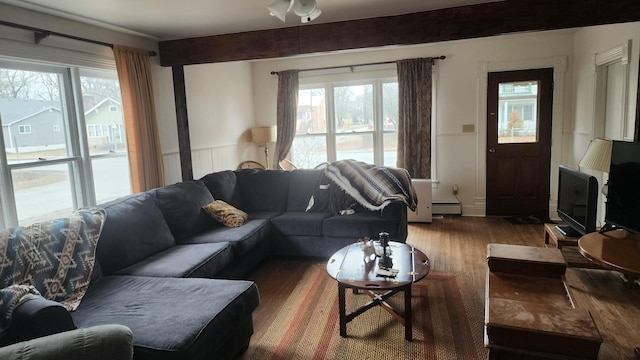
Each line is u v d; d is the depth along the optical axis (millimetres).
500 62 5004
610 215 2350
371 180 3936
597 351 1512
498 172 5207
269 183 4355
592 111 4156
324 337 2438
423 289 3055
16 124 2863
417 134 5262
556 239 3377
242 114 5742
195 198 3543
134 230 2801
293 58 5770
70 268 2279
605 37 3848
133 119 3693
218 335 1931
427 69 5156
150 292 2225
